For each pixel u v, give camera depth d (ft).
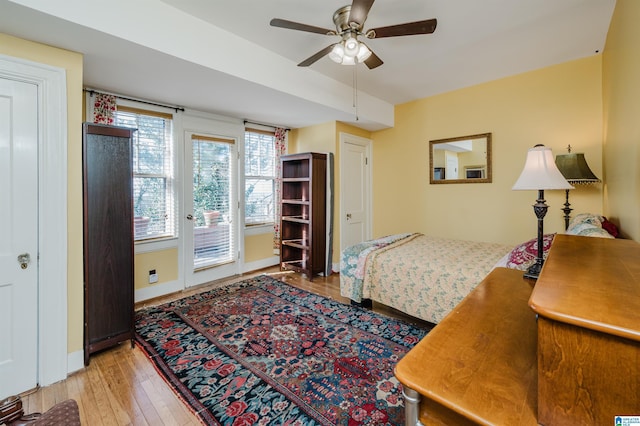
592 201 9.82
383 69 10.74
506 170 11.57
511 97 11.35
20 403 3.19
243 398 5.63
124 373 6.50
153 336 7.99
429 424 2.48
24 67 6.00
